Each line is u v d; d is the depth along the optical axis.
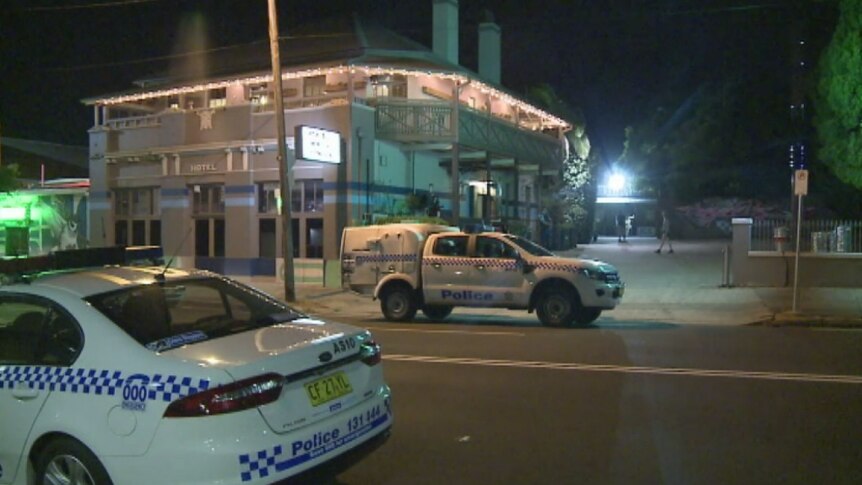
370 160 24.75
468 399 8.99
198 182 26.91
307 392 5.09
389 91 27.23
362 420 5.45
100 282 5.75
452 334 14.49
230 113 26.09
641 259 29.42
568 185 38.31
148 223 28.69
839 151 20.41
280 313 6.21
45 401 5.09
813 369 10.60
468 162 30.89
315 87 26.62
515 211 31.88
